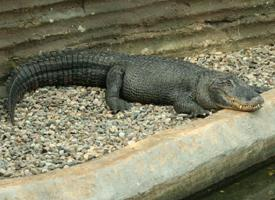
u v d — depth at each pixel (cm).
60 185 686
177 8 1050
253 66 1041
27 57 967
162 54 1059
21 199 665
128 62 955
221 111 862
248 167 823
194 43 1077
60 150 791
